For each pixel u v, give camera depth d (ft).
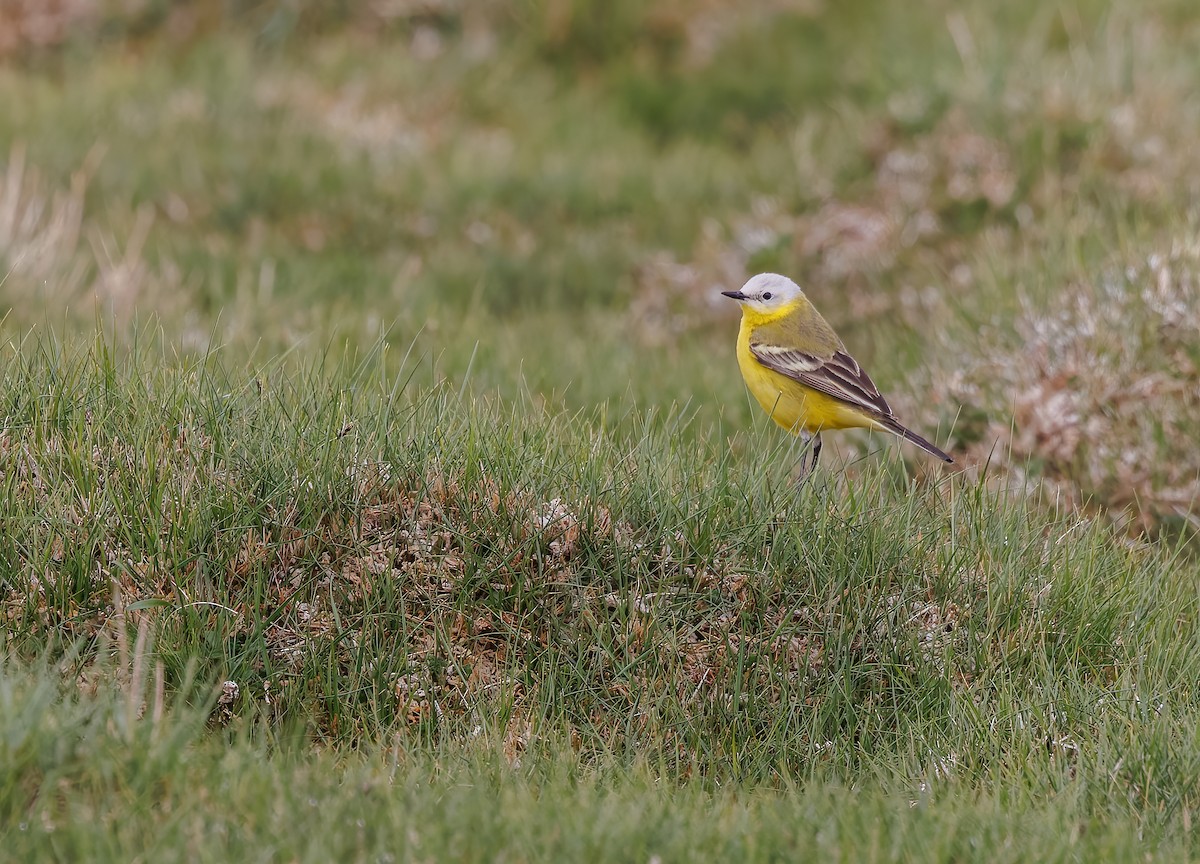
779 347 41.96
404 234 69.82
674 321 63.67
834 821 24.38
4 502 29.09
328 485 30.83
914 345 51.34
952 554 32.60
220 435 31.45
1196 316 45.11
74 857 21.48
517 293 66.80
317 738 27.99
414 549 30.71
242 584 29.76
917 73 77.61
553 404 42.24
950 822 24.30
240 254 63.21
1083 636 31.78
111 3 86.79
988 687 30.50
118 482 29.76
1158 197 59.88
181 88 79.51
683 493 32.30
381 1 89.25
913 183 66.54
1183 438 42.39
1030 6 87.10
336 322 50.60
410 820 22.81
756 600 31.30
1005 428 43.88
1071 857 23.65
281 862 21.71
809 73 86.89
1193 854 24.70
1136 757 27.22
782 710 29.43
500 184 74.74
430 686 28.99
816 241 65.57
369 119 79.10
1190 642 31.99
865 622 31.14
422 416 33.68
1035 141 66.03
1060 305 48.08
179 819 22.13
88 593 28.60
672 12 90.94
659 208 74.84
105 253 59.36
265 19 87.81
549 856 22.31
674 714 29.25
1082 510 39.93
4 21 85.25
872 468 40.88
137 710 24.70
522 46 89.76
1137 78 70.79
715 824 24.12
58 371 32.63
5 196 60.95
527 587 30.60
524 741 28.35
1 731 22.56
